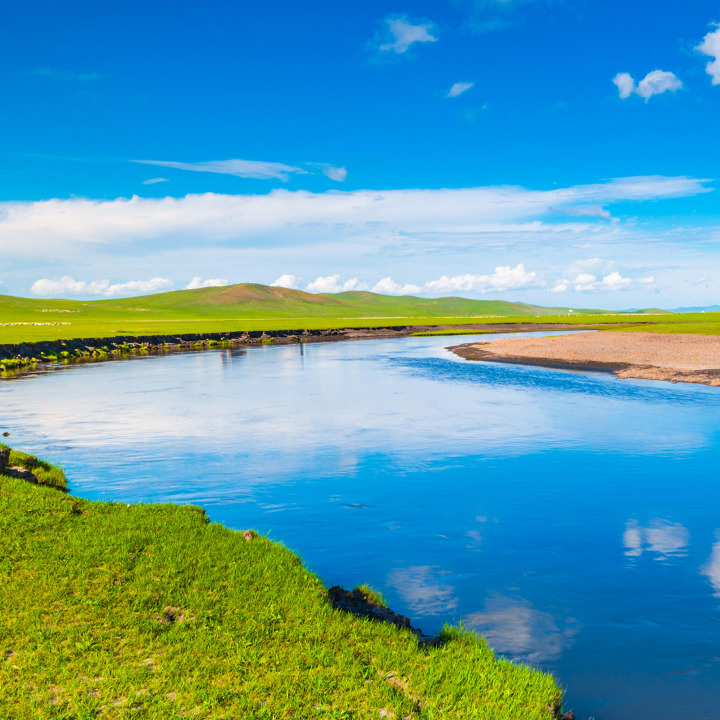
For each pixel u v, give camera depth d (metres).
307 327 189.12
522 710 8.78
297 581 12.76
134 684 8.85
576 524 19.14
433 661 10.25
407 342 134.50
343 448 29.95
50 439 32.31
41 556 13.17
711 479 24.02
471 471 25.50
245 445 30.72
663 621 12.95
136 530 15.30
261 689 8.84
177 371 70.38
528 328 180.00
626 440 30.95
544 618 13.09
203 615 11.01
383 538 18.03
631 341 88.31
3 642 9.84
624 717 9.66
